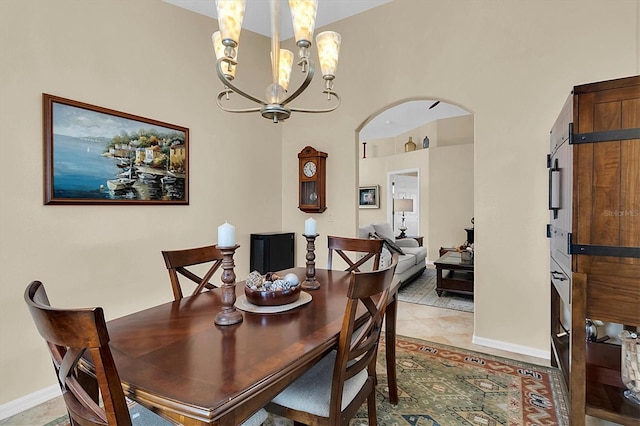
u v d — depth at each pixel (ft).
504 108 9.14
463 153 22.07
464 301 14.01
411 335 10.28
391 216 26.94
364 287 4.07
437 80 10.18
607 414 5.15
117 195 8.43
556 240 7.22
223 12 4.89
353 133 11.93
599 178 5.12
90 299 7.98
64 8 7.49
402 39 10.80
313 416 4.35
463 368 8.12
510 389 7.16
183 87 10.03
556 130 7.02
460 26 9.79
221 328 4.43
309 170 12.59
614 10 7.81
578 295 5.28
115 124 8.38
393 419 6.16
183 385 3.06
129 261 8.74
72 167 7.61
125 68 8.63
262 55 12.83
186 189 10.07
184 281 10.10
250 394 3.01
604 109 5.07
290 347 3.84
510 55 9.05
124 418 2.78
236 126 11.76
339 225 12.35
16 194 6.82
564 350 7.28
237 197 11.78
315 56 12.57
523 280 8.93
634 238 4.90
